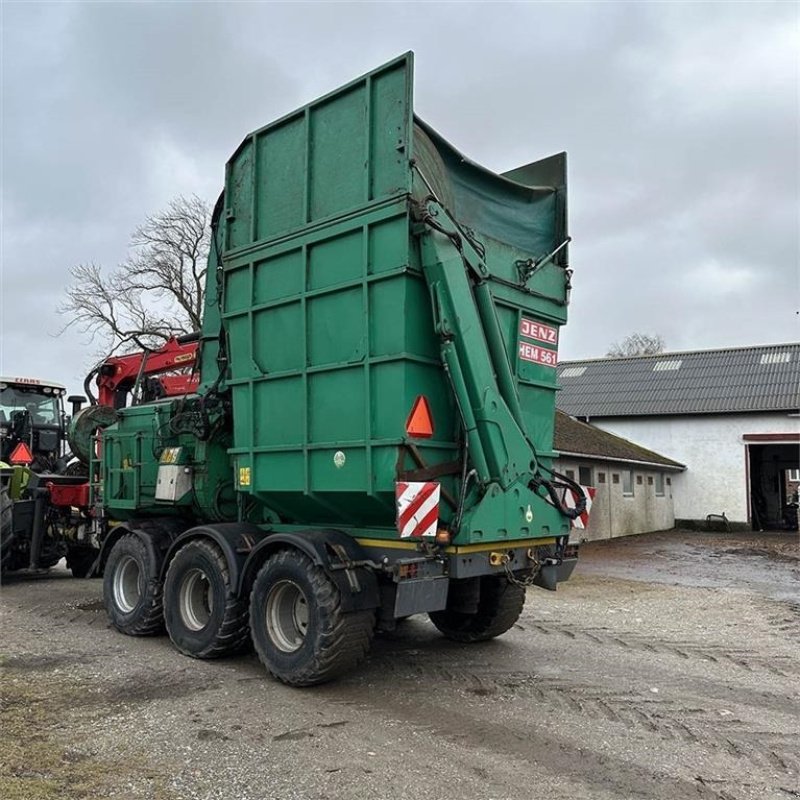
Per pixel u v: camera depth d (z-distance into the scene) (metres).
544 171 7.22
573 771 4.26
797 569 14.40
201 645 6.38
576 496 6.48
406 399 5.36
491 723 5.02
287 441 6.12
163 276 33.03
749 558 16.48
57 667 6.17
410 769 4.23
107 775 4.04
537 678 6.11
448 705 5.38
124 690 5.58
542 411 6.64
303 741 4.62
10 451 12.60
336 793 3.91
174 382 8.87
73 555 10.91
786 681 6.18
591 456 19.20
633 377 31.27
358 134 5.74
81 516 10.16
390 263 5.43
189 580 6.68
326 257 5.88
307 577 5.61
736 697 5.71
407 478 5.37
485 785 4.05
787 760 4.46
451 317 5.46
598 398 30.19
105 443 8.62
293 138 6.26
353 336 5.66
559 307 6.89
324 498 5.90
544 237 6.96
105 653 6.66
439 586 5.53
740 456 26.84
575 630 8.09
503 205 6.63
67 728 4.76
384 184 5.51
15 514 10.17
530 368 6.50
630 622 8.63
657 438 28.22
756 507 30.16
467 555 5.60
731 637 7.88
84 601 9.20
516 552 5.99
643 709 5.36
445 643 7.32
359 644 5.58
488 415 5.62
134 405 8.74
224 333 7.09
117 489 8.39
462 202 6.27
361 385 5.59
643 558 16.36
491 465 5.66
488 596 7.12
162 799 3.79
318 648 5.47
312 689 5.68
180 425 7.42
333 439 5.76
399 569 5.33
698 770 4.30
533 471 6.04
